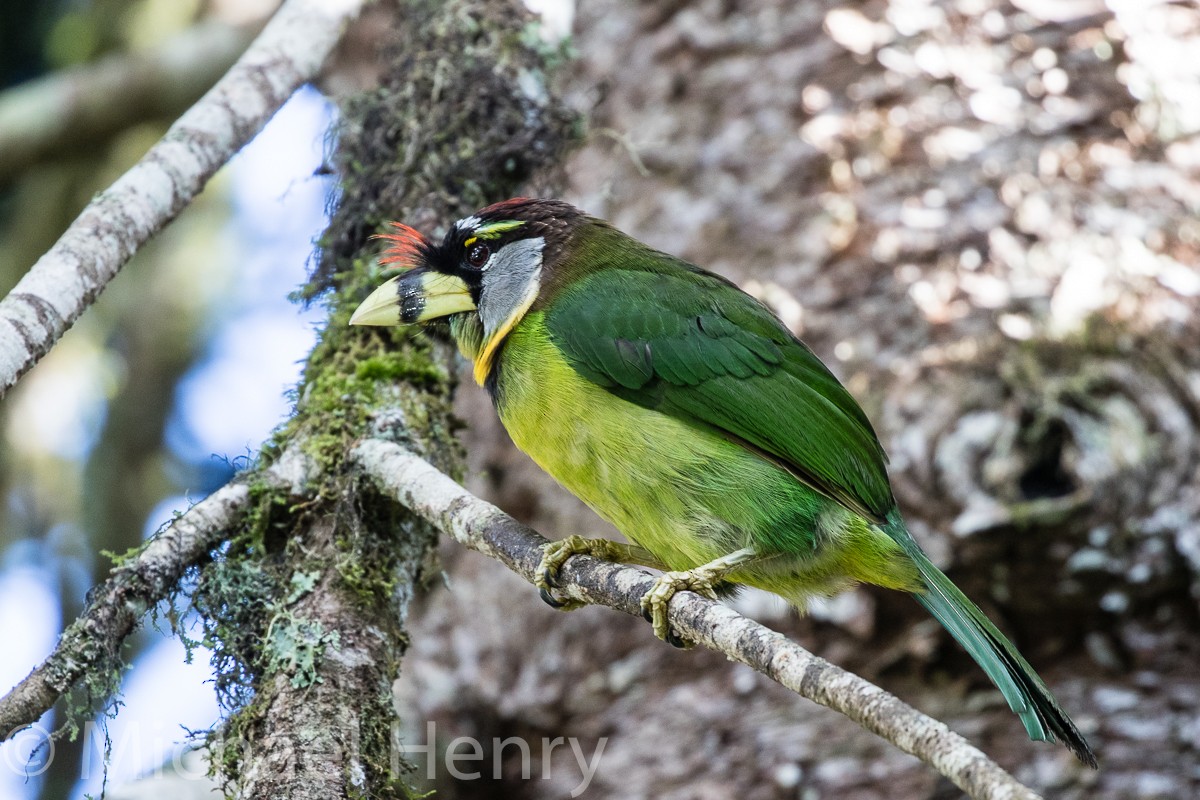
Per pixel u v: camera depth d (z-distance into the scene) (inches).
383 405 332.2
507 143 393.7
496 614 482.3
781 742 428.5
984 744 410.3
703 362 319.3
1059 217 461.7
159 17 664.4
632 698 458.0
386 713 288.4
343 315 362.3
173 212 330.0
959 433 422.6
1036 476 418.9
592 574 298.8
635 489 317.4
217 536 302.2
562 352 321.1
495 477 495.8
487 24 410.0
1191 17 493.7
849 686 225.0
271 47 372.8
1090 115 478.0
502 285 336.5
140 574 286.8
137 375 624.7
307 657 285.7
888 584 328.8
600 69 538.6
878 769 414.6
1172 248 454.6
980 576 412.8
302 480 313.0
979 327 446.3
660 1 542.6
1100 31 491.8
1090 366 427.8
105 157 637.9
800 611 340.8
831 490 318.0
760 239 485.4
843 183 486.0
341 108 408.5
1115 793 394.9
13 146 596.4
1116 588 407.8
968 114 486.0
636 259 346.6
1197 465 413.4
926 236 466.3
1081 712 407.5
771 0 527.8
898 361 448.1
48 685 268.2
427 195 384.2
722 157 504.1
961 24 502.0
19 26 664.4
